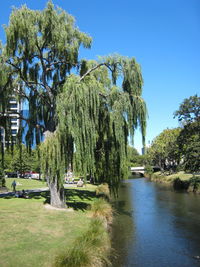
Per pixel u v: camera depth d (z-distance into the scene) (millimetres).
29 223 14719
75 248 10750
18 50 18547
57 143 16625
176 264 11953
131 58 17984
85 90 16312
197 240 15461
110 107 17828
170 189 42469
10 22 17281
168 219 20734
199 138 38438
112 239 15461
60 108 16109
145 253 13273
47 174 17922
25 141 21875
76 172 16547
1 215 16125
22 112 22641
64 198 19406
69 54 19062
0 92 19547
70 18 19125
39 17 17609
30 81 21172
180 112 39344
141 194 37094
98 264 10617
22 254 10391
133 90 17766
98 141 20234
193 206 26266
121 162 18016
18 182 44938
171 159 71688
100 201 20438
